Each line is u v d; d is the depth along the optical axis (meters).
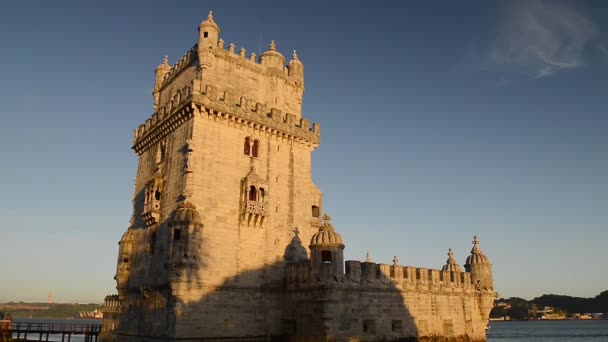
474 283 50.25
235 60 43.34
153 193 40.31
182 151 38.50
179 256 34.09
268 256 39.66
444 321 45.03
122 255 44.44
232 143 39.72
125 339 41.34
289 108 46.66
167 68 51.47
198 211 36.06
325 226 37.81
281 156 43.25
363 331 37.28
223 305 35.66
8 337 52.81
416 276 43.78
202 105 37.81
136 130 49.31
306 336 36.75
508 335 147.62
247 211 38.28
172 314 33.34
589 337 132.75
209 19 42.19
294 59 48.81
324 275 35.75
